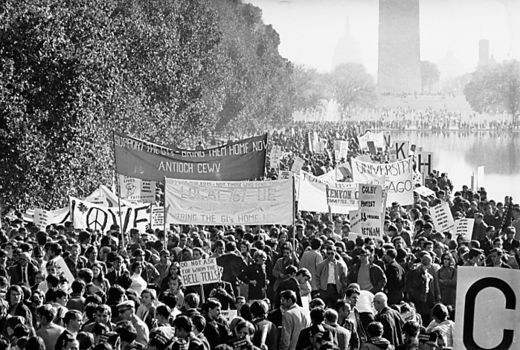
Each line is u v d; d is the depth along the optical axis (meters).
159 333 16.22
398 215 34.59
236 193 26.55
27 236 29.28
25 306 18.22
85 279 20.78
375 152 65.94
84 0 43.56
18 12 41.03
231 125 102.19
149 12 67.88
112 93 46.34
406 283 24.97
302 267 25.19
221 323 18.17
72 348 15.41
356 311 20.00
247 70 107.56
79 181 43.50
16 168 40.84
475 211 38.94
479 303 13.06
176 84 63.97
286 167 62.88
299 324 19.03
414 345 17.41
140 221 31.38
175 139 69.25
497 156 108.94
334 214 37.66
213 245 28.09
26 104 41.19
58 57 41.28
